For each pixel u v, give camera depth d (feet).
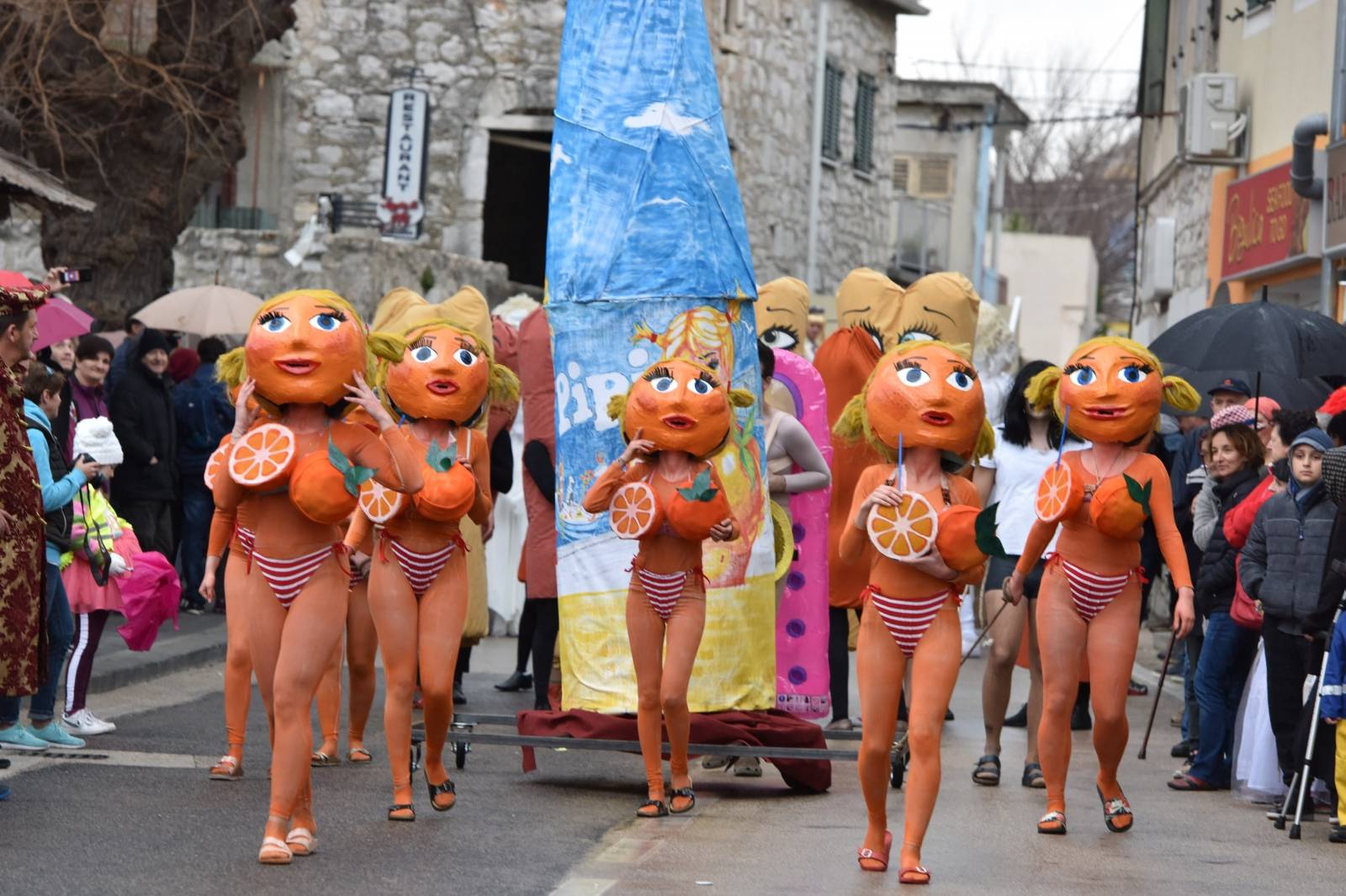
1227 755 38.58
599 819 32.86
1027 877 28.78
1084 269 228.84
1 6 66.85
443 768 33.01
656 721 33.17
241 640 34.91
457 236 106.83
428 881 27.20
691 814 33.58
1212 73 78.95
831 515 43.68
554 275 37.19
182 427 61.93
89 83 67.87
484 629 46.42
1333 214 60.29
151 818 31.01
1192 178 88.12
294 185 107.24
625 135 36.94
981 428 30.07
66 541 37.22
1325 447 34.88
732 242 37.04
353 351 28.35
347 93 107.04
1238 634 37.68
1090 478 32.42
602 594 36.40
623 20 37.45
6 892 25.48
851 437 30.83
